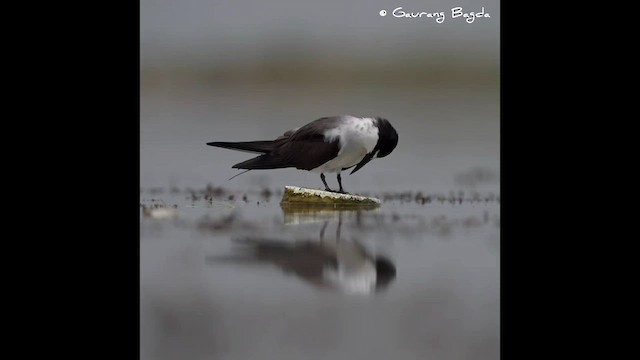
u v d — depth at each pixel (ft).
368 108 89.45
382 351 28.32
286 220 46.16
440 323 30.91
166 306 32.32
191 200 51.62
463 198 52.65
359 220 46.34
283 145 53.36
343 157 52.06
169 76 107.55
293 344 29.09
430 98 96.78
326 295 33.47
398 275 35.99
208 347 28.55
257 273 35.94
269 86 105.70
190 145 67.87
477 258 38.24
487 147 68.13
